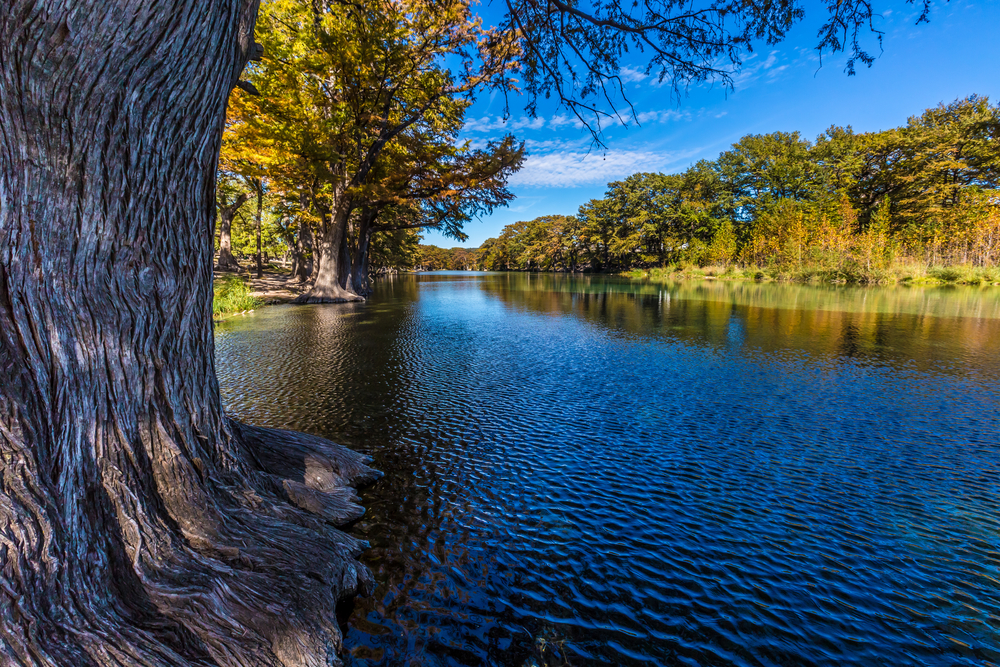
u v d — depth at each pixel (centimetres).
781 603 256
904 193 3875
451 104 2383
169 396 225
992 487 393
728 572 283
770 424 555
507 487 396
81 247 181
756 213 5122
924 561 293
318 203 2489
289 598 215
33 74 157
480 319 1617
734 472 427
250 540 237
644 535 323
